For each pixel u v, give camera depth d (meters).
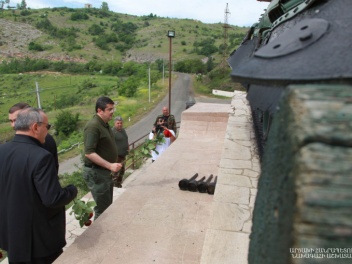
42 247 2.71
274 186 0.77
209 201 4.74
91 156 3.84
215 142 8.30
